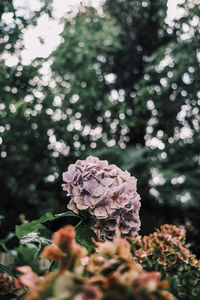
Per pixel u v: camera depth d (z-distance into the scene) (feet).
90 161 8.17
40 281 2.91
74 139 33.12
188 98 35.96
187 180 33.50
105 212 7.49
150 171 34.65
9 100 25.17
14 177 31.99
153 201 35.88
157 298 2.68
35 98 28.14
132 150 33.88
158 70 32.94
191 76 33.86
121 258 3.10
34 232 7.50
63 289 2.61
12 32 23.65
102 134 36.83
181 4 27.99
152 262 9.32
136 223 7.75
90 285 2.64
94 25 33.14
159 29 38.81
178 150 37.45
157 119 37.83
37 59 26.45
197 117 37.19
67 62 30.25
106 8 38.52
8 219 32.17
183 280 9.22
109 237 7.61
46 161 33.27
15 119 28.14
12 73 24.48
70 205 7.77
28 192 31.50
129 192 7.79
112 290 2.63
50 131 30.99
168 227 10.60
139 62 40.37
